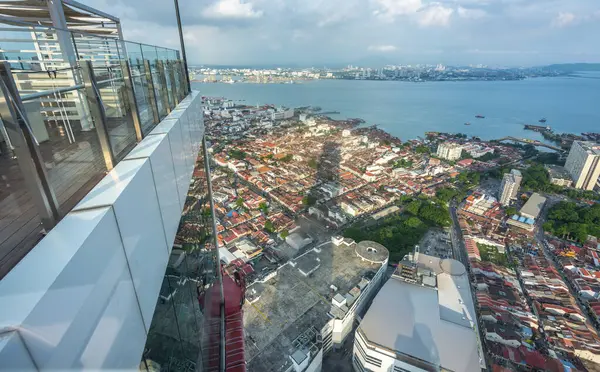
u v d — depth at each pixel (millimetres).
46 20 9312
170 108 7031
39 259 1854
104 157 3572
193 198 7906
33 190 2414
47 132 3713
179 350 5320
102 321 2281
